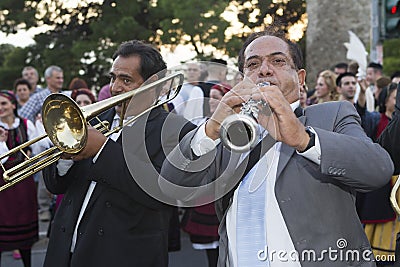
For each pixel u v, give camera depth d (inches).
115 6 574.9
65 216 117.2
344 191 85.1
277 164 85.4
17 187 201.3
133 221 112.7
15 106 217.6
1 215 200.8
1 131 182.4
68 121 101.8
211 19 465.4
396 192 95.0
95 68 609.3
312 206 82.8
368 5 374.3
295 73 86.8
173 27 480.7
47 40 634.2
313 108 89.7
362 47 270.4
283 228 84.0
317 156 79.1
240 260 85.7
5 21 619.8
